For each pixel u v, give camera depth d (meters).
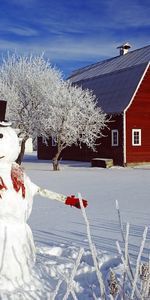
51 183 17.17
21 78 30.94
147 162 32.00
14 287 3.92
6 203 4.05
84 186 16.00
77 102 27.64
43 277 4.34
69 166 30.47
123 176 21.06
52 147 40.78
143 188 15.29
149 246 6.16
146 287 2.29
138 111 31.77
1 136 4.18
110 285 2.53
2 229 3.99
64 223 8.24
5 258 3.95
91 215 9.27
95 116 28.66
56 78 30.92
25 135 29.88
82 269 4.82
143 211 9.79
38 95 29.62
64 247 6.05
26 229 4.23
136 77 32.62
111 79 36.50
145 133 32.12
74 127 26.73
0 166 4.18
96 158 32.47
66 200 4.31
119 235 7.01
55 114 26.33
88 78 41.38
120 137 31.28
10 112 29.64
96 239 6.70
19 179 4.21
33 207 10.62
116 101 32.69
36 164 33.00
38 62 31.42
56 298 3.82
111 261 5.27
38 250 5.70
